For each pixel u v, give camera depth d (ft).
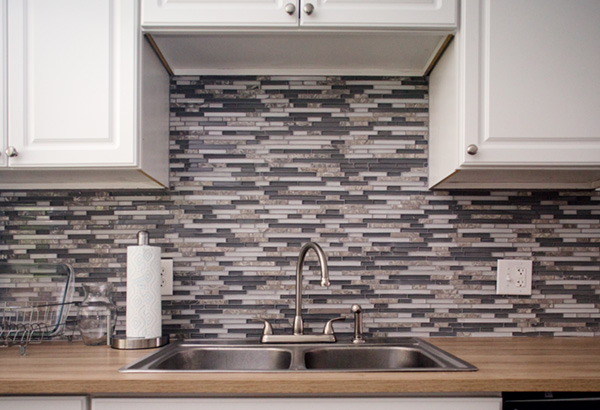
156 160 5.07
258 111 5.57
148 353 4.50
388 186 5.52
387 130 5.57
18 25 4.55
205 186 5.50
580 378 3.53
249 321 5.38
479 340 5.18
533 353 4.46
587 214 5.49
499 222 5.48
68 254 5.43
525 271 5.42
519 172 4.78
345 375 3.58
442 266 5.44
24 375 3.63
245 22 4.51
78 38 4.54
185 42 4.89
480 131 4.46
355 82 5.62
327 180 5.52
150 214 5.47
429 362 4.42
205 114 5.56
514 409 3.53
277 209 5.49
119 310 5.38
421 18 4.51
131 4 4.54
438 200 5.50
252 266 5.43
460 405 3.54
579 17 4.53
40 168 4.57
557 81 4.49
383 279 5.43
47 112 4.51
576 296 5.43
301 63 5.45
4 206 5.44
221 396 3.54
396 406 3.54
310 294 5.41
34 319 5.15
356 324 5.04
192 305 5.39
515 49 4.50
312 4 4.50
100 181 5.32
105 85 4.52
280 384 3.46
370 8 4.52
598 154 4.46
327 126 5.57
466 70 4.48
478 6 4.51
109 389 3.49
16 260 5.41
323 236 5.46
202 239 5.45
